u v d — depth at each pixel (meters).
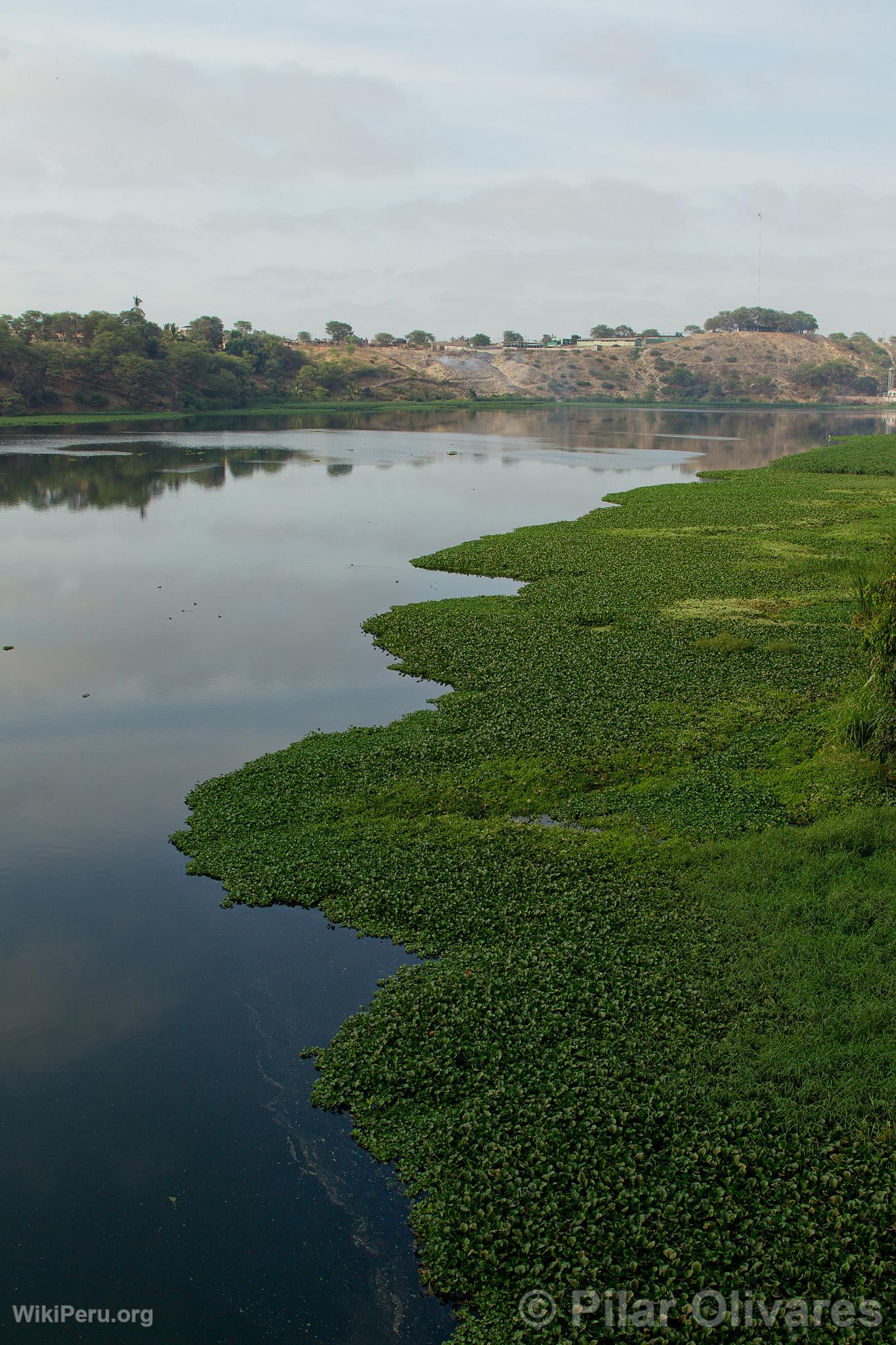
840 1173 11.82
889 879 18.31
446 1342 10.34
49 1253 11.79
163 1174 12.78
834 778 22.42
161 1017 15.66
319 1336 10.79
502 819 21.33
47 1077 14.41
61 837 21.39
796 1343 9.88
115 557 50.84
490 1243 11.25
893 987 15.26
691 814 21.09
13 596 42.47
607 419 181.38
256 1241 11.91
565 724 25.95
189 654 34.28
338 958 16.97
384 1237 11.89
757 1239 10.98
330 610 40.16
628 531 54.97
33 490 73.19
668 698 27.78
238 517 63.66
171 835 21.12
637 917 17.36
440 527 59.94
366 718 28.06
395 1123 13.30
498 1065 13.82
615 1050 14.01
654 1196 11.52
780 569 44.44
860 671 29.50
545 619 36.56
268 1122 13.60
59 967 16.91
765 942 16.50
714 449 115.88
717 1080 13.38
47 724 27.95
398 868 19.20
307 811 21.83
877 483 74.00
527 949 16.44
